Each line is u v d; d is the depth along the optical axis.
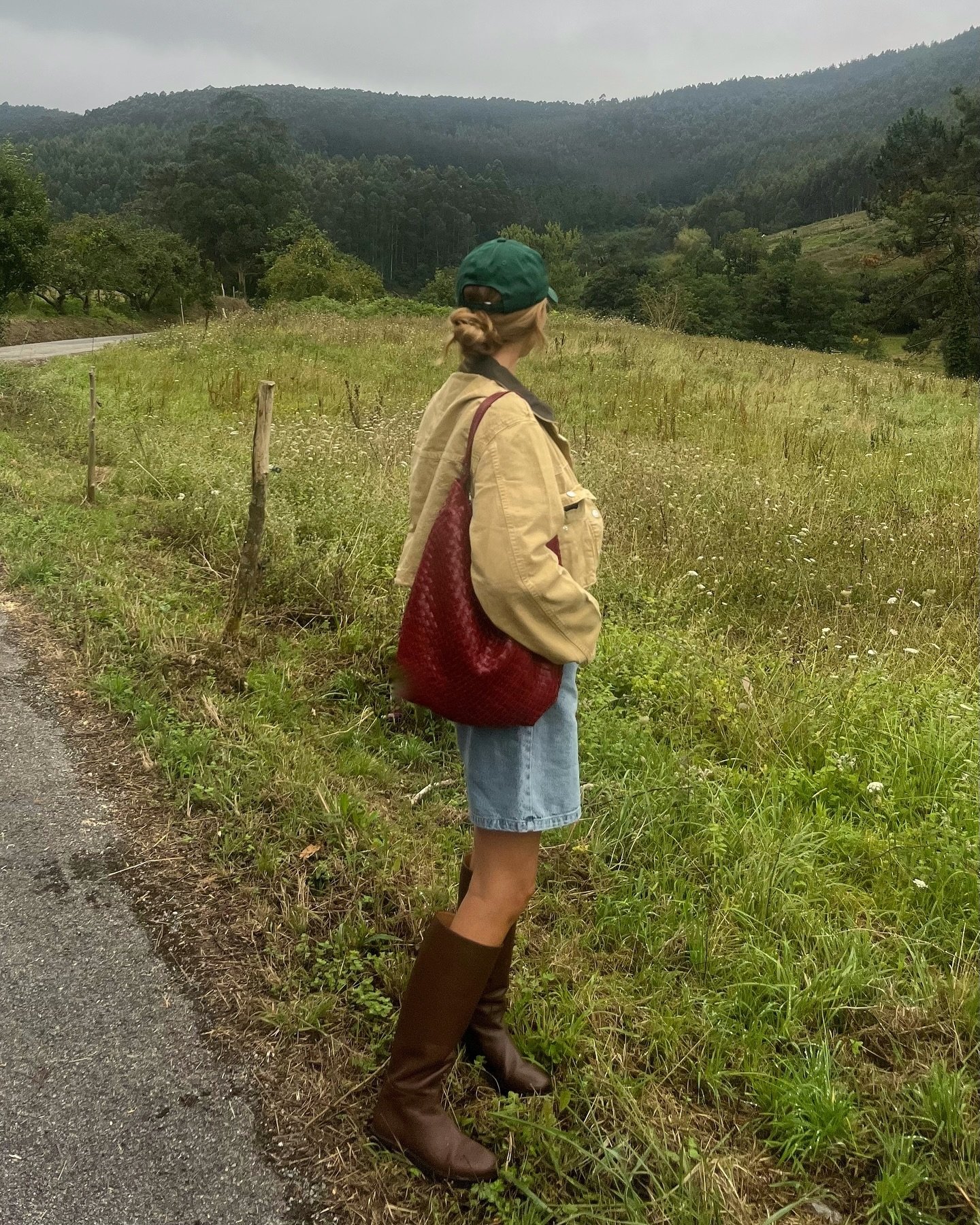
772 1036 2.15
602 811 3.02
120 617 4.38
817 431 11.31
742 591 5.52
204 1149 1.82
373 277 51.41
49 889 2.56
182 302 52.97
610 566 5.63
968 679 4.30
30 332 36.66
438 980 1.73
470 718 1.60
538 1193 1.75
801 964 2.37
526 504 1.54
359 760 3.26
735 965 2.35
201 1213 1.70
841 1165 1.87
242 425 10.12
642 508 6.85
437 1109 1.78
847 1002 2.29
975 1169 1.80
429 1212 1.72
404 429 9.25
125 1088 1.95
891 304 58.88
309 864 2.66
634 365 17.44
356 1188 1.75
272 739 3.28
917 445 10.31
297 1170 1.79
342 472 7.03
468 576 1.58
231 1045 2.06
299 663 4.02
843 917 2.63
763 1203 1.78
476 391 1.66
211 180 85.56
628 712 3.81
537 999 2.19
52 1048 2.04
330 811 2.85
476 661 1.57
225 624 4.32
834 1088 1.99
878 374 19.34
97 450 9.07
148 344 20.88
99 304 47.91
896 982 2.36
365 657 4.05
